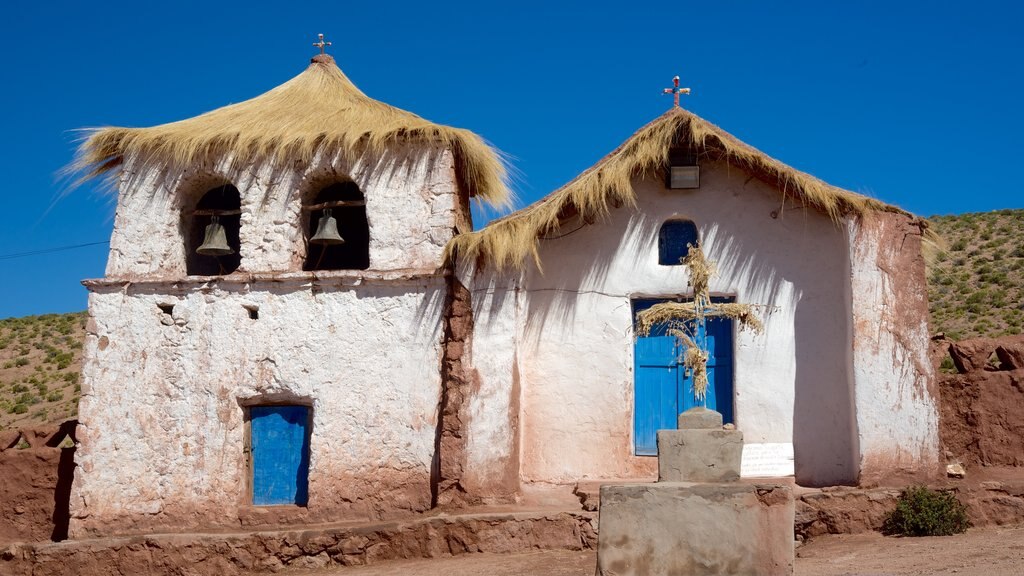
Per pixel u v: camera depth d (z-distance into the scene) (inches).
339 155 591.8
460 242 543.5
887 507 485.1
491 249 535.2
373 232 577.9
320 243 586.2
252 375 569.6
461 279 547.8
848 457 515.2
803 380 528.1
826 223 538.3
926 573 388.5
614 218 559.5
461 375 535.8
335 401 559.5
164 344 581.6
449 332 547.8
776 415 527.5
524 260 550.6
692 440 370.0
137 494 567.5
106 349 585.3
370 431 553.6
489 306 541.6
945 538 457.1
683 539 343.3
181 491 565.0
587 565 453.4
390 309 564.1
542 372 551.2
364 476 549.3
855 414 504.7
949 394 541.3
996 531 467.5
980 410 534.0
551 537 491.2
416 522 506.9
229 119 619.5
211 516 559.8
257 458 571.2
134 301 589.0
